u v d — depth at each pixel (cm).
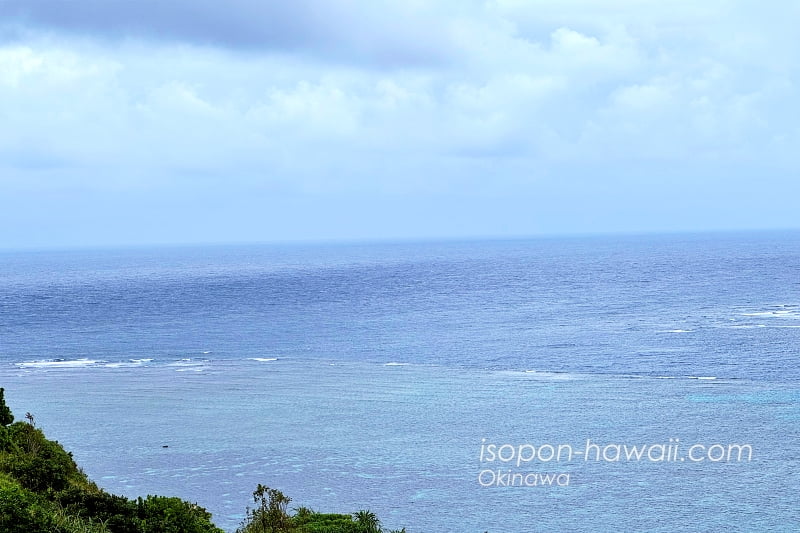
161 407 9419
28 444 3662
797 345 12788
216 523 5378
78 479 3550
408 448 7381
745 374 10588
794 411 8400
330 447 7456
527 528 5291
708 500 5734
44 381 11412
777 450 6956
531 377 11000
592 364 11806
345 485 6272
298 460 7019
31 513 2517
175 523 2950
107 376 11794
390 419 8612
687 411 8569
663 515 5447
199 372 12062
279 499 3631
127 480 6462
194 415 8956
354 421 8544
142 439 7850
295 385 10819
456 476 6456
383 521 5450
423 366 12206
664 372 10950
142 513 2978
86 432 8181
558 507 5672
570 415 8581
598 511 5556
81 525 2664
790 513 5419
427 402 9506
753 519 5328
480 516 5519
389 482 6344
